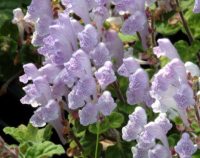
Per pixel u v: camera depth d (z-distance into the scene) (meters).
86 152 0.18
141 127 0.16
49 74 0.18
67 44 0.18
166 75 0.16
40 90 0.18
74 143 0.18
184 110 0.16
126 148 0.18
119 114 0.18
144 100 0.17
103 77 0.16
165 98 0.16
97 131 0.17
